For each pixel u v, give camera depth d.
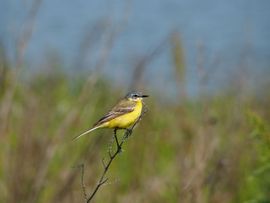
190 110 16.97
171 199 13.84
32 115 14.84
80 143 14.96
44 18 43.19
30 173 13.38
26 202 13.09
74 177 13.52
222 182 13.74
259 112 16.81
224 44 35.94
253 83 21.19
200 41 14.14
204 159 13.22
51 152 13.71
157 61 28.14
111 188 14.21
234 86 20.30
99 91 18.80
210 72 14.93
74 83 20.64
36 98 16.77
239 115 14.86
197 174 13.02
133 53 25.91
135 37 37.66
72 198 13.41
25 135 13.93
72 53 31.41
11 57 15.80
